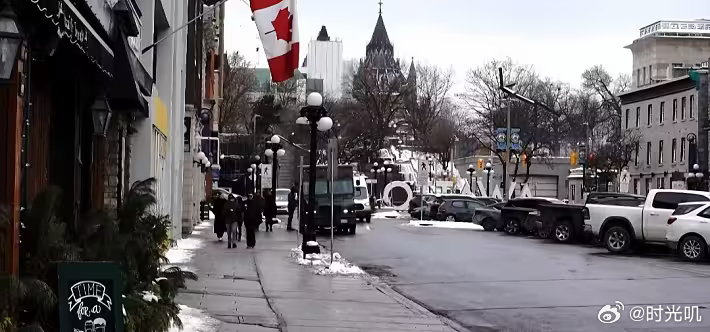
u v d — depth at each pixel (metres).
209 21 47.25
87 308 7.27
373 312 14.12
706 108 67.88
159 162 23.31
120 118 17.47
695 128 69.56
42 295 7.28
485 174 93.38
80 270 7.32
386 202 80.50
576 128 89.75
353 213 39.06
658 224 27.33
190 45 36.16
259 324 12.27
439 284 18.73
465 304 15.44
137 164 20.78
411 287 18.16
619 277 20.27
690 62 89.81
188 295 15.12
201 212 49.69
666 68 89.69
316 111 23.92
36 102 11.86
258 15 19.50
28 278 7.48
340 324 12.72
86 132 14.12
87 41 9.20
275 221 48.22
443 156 87.75
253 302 14.67
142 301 9.05
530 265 23.48
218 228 31.66
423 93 89.50
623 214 28.09
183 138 32.94
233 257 23.78
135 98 13.90
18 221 8.05
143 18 20.97
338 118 91.50
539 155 81.25
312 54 148.38
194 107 37.31
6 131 8.16
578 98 95.12
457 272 21.45
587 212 28.94
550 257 26.33
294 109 104.88
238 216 29.53
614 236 28.17
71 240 9.09
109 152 17.31
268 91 115.12
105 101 13.84
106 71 11.00
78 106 13.45
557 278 20.02
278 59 19.61
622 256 27.06
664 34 89.62
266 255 24.70
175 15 28.44
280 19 19.56
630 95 81.69
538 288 17.97
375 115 90.75
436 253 27.64
